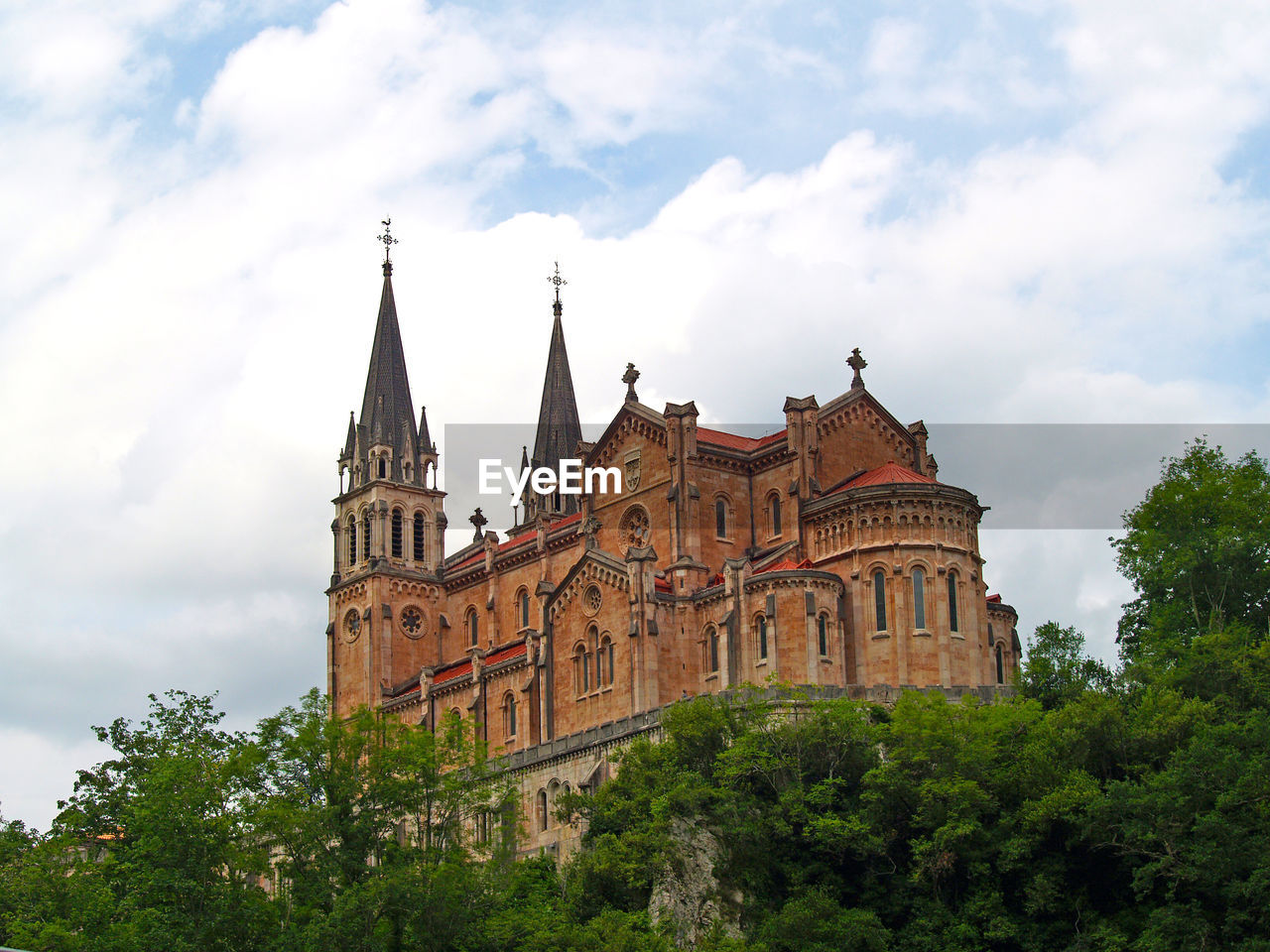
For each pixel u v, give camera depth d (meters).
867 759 119.69
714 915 113.38
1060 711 116.44
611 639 144.50
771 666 135.88
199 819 111.69
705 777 122.44
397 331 191.75
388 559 181.38
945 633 136.38
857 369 156.38
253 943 107.88
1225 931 100.94
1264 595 134.38
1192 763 105.75
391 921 109.00
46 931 110.38
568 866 123.00
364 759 139.50
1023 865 110.31
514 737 154.12
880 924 110.19
